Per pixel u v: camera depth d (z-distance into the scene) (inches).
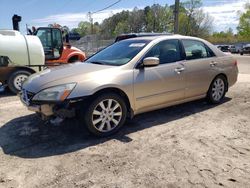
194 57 228.7
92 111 171.2
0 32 344.2
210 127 195.8
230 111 234.2
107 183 127.6
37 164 145.6
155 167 140.9
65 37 509.7
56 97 162.6
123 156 153.3
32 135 185.3
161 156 152.4
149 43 203.5
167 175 133.4
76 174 135.5
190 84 222.4
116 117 184.1
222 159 148.4
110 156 153.5
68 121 207.9
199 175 133.1
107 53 217.9
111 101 178.4
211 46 248.5
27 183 128.3
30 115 229.1
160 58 205.3
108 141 173.6
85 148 163.9
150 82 194.1
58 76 174.1
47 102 163.6
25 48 342.6
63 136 182.7
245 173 134.5
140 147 164.4
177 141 171.9
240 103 260.2
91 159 150.3
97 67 186.7
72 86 165.0
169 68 205.8
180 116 220.8
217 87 251.1
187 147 163.2
